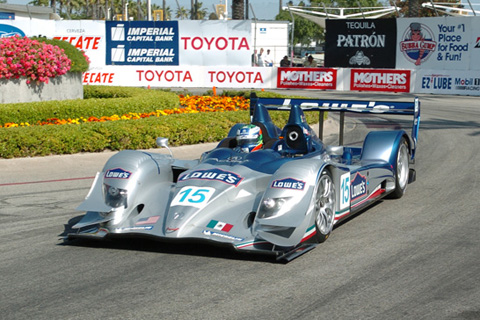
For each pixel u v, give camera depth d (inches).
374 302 181.0
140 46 1112.2
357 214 294.7
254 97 341.4
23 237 259.6
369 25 1040.8
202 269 213.2
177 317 171.2
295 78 1082.7
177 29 1099.9
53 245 247.0
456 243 243.3
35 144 436.8
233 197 236.7
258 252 213.0
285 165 235.6
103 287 197.0
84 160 443.5
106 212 241.4
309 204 222.5
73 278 206.4
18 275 210.7
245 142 274.2
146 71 1116.5
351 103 335.0
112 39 1114.7
